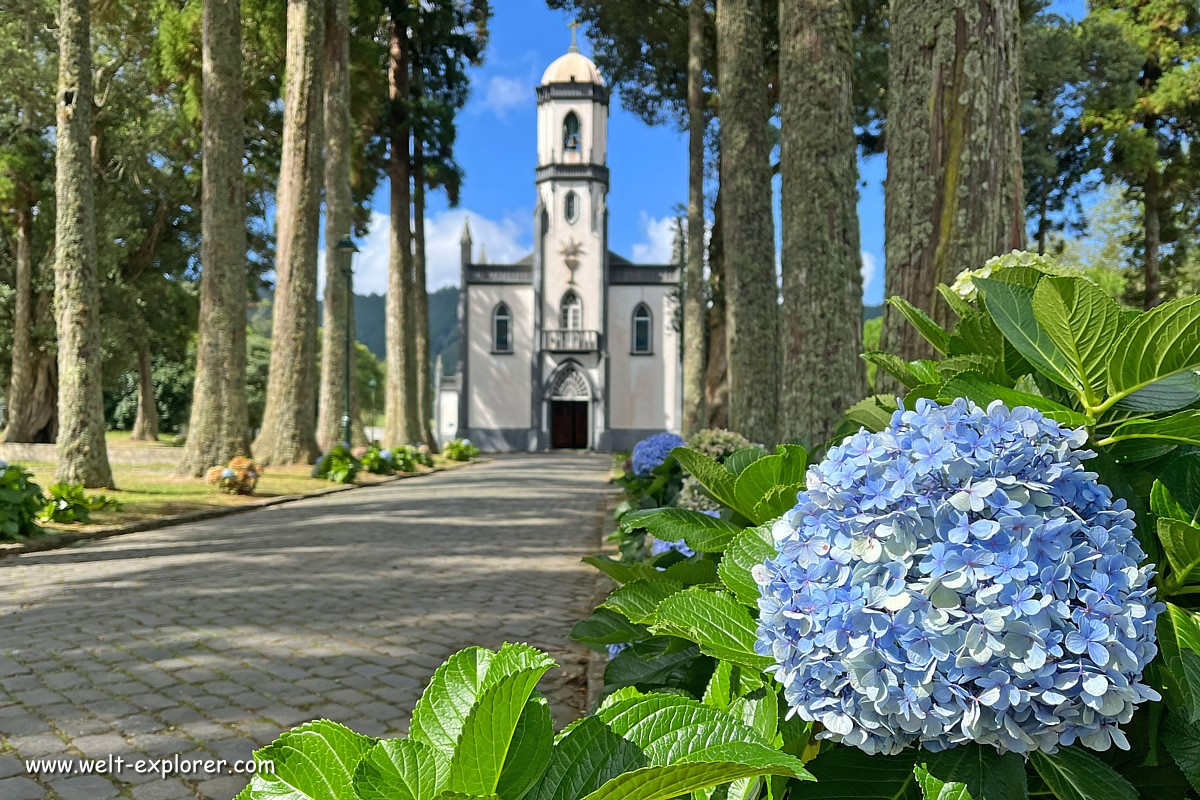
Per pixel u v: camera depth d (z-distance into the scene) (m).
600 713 1.14
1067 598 1.18
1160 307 1.39
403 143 33.50
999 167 3.71
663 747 1.11
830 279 6.54
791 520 1.43
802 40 6.59
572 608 7.19
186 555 9.82
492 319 54.22
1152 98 25.73
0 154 29.66
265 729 4.11
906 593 1.21
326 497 18.30
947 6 3.77
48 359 34.12
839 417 6.49
